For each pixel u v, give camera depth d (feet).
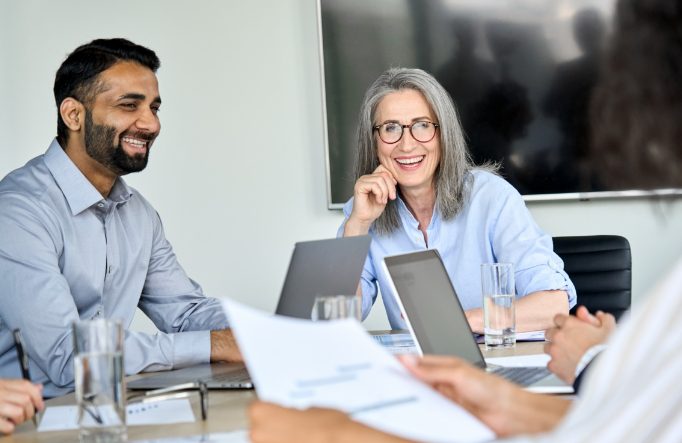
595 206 12.25
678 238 12.00
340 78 12.80
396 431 2.91
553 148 12.23
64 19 13.43
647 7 2.16
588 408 2.24
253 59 13.19
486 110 12.45
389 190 8.79
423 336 5.55
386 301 9.16
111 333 3.94
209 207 13.30
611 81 2.21
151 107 8.15
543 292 8.11
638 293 12.11
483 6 12.41
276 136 13.16
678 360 2.08
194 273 13.35
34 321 6.98
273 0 13.14
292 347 3.02
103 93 7.88
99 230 7.94
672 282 2.19
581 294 9.77
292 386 2.92
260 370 2.90
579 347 4.83
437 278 6.10
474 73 12.46
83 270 7.81
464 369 3.33
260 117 13.19
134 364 6.39
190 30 13.29
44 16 13.46
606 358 2.26
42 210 7.57
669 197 2.23
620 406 2.13
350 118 12.80
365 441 2.73
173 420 4.42
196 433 4.08
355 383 3.03
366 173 9.29
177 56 13.32
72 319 7.00
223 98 13.25
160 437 4.03
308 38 13.07
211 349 6.60
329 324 3.20
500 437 3.31
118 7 13.42
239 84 13.23
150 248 8.46
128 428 4.28
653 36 2.15
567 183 12.19
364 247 6.17
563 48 12.16
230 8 13.21
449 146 8.87
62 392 7.18
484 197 8.93
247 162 13.23
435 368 3.33
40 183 7.77
